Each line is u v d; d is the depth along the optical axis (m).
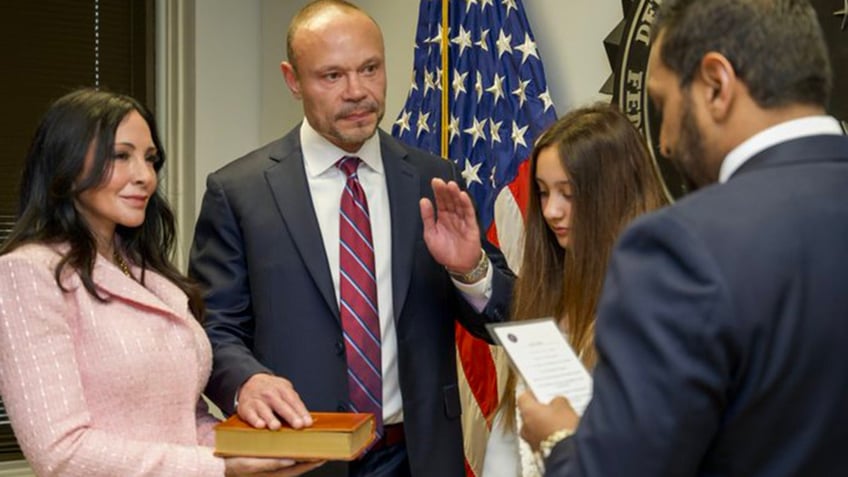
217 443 1.63
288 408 1.64
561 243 1.77
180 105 3.92
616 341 0.94
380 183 2.09
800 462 0.92
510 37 2.81
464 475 2.07
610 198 1.70
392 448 2.01
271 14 4.00
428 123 3.01
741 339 0.90
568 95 2.82
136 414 1.68
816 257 0.93
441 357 2.04
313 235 2.00
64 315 1.64
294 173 2.06
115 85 3.91
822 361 0.92
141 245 1.90
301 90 2.03
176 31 3.93
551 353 1.17
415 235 2.05
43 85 3.79
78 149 1.71
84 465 1.57
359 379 1.96
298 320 1.97
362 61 1.97
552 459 1.01
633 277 0.95
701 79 1.01
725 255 0.91
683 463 0.90
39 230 1.72
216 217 2.08
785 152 0.98
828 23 2.10
